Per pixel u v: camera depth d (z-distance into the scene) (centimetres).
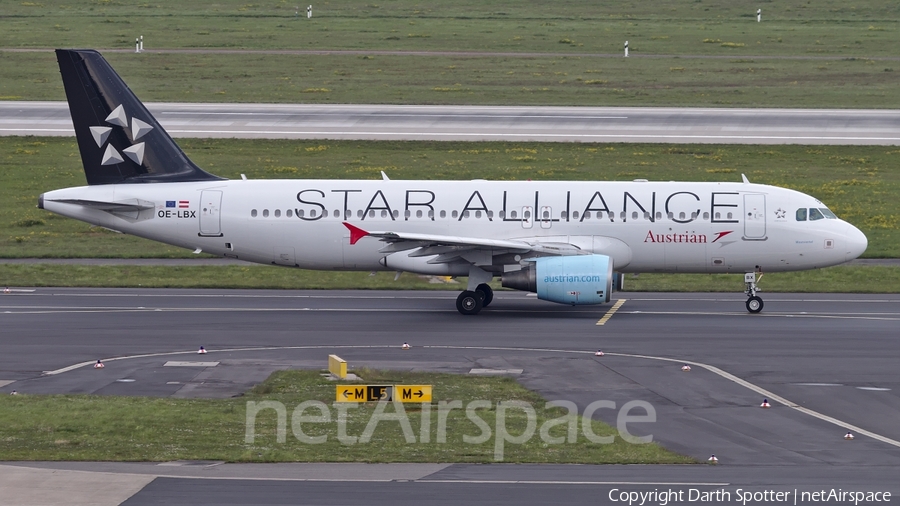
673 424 9881
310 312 16788
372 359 12962
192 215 17462
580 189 17450
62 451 8700
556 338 14488
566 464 8462
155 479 7881
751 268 17300
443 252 16625
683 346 13875
